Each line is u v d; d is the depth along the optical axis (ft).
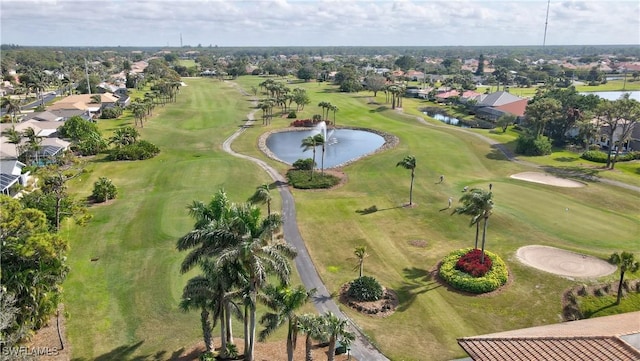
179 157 314.14
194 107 517.14
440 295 145.28
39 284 114.83
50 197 182.91
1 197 117.19
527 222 198.90
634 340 89.86
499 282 148.05
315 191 247.70
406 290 148.46
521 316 134.10
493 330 128.36
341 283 152.97
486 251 167.94
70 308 136.26
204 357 110.32
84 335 124.47
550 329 104.32
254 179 265.54
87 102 498.69
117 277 153.79
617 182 256.32
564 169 284.20
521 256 167.43
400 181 262.26
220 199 110.32
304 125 435.53
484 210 152.97
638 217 205.57
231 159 308.40
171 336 124.88
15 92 638.94
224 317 115.14
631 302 139.74
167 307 137.59
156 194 237.04
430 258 169.68
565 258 165.78
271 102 467.52
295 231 193.98
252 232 101.30
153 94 580.71
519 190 242.37
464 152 323.37
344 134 412.77
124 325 129.08
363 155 325.01
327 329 100.63
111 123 427.33
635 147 347.77
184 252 170.81
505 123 409.69
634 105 273.54
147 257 167.53
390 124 439.63
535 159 309.22
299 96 508.12
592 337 89.76
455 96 604.49
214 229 99.76
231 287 104.06
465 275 150.82
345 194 242.37
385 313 136.26
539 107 346.95
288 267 101.81
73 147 324.19
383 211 216.74
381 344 122.01
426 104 603.26
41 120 397.19
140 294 143.84
